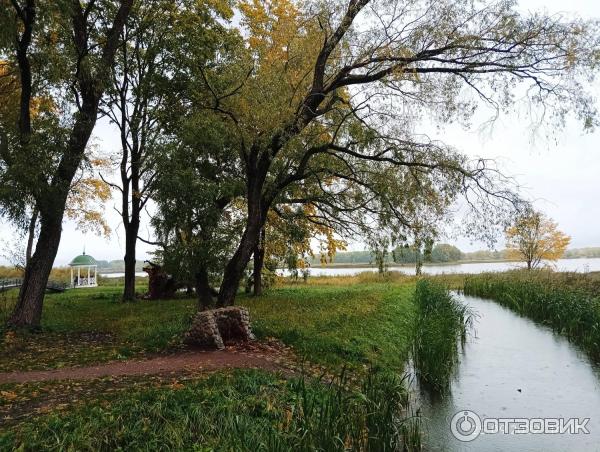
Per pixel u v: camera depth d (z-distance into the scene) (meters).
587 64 11.88
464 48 13.00
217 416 6.52
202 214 17.22
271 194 16.02
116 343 12.84
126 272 24.64
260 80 13.71
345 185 18.03
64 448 5.57
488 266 60.53
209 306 17.20
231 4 20.70
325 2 13.65
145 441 5.84
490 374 11.20
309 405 6.89
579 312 15.30
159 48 21.12
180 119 18.33
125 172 24.59
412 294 24.50
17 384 8.55
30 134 14.00
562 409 8.77
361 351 11.59
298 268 26.42
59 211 15.02
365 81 14.24
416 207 15.09
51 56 14.23
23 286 15.23
